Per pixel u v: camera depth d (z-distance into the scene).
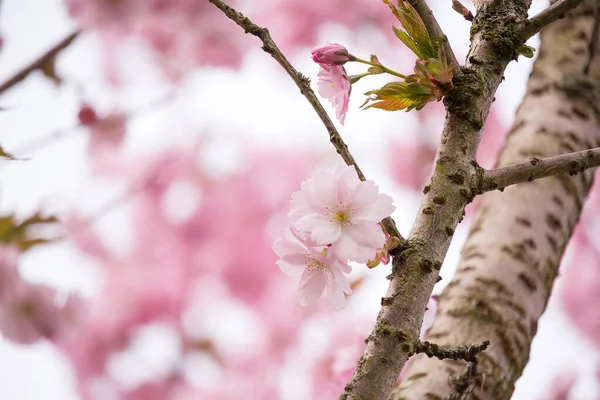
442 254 1.15
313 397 2.34
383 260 1.17
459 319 1.26
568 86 1.35
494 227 1.30
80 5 2.45
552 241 1.30
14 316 1.94
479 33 1.18
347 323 2.13
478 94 1.17
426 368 1.24
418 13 1.18
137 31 2.62
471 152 1.16
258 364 2.65
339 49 1.21
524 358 1.26
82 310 2.02
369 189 1.17
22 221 1.70
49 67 1.62
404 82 1.17
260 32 1.19
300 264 1.18
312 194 1.17
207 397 2.65
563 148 1.33
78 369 2.65
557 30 1.37
